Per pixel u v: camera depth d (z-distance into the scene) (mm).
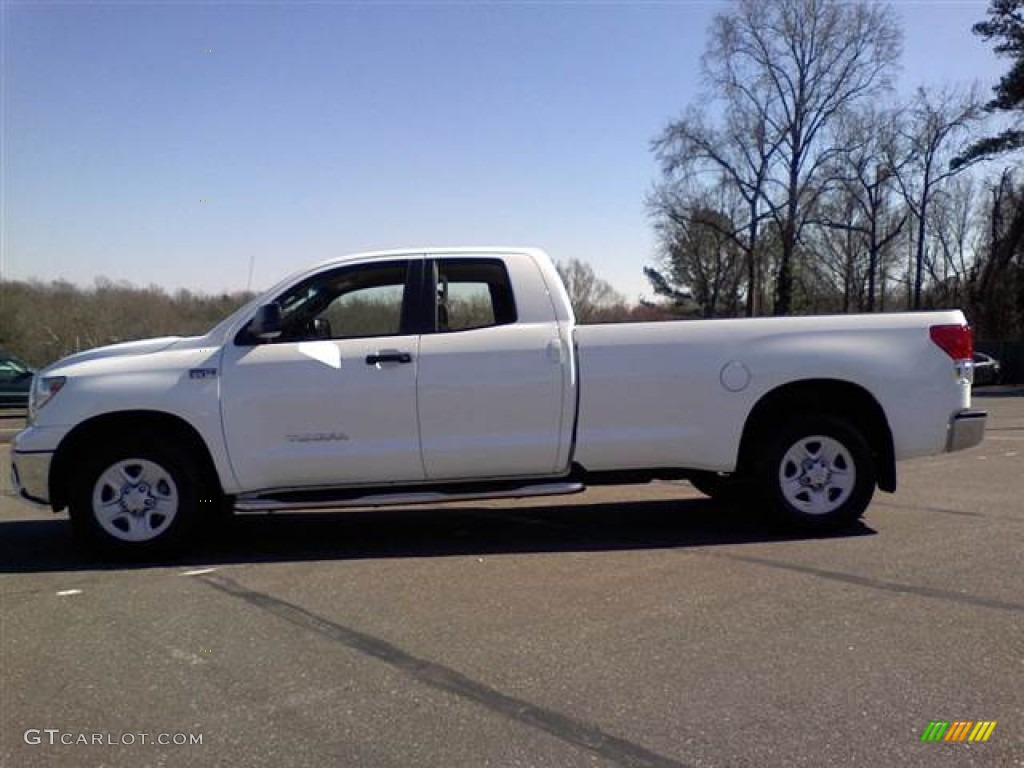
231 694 3715
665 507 7695
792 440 6234
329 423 5953
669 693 3631
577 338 6133
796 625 4402
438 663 4012
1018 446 12031
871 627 4355
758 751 3133
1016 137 38969
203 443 5961
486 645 4227
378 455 5992
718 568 5500
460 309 6340
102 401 5805
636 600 4879
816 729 3291
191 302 15664
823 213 46969
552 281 6289
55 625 4633
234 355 5977
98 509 5887
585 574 5438
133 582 5449
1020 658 3936
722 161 44500
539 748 3191
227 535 6832
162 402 5828
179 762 3145
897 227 48531
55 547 6480
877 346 6242
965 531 6414
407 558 5957
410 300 6203
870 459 6281
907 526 6609
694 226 49188
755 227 45281
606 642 4230
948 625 4371
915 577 5215
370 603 4930
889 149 44562
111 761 3162
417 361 5984
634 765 3059
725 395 6160
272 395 5910
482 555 5992
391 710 3531
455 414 6012
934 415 6277
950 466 9922
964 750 3123
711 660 3973
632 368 6102
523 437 6078
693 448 6191
